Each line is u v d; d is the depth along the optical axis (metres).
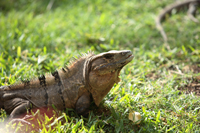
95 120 0.89
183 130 0.86
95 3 1.71
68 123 0.88
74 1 1.80
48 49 1.17
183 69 1.07
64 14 1.60
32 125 0.87
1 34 1.24
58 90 0.90
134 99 0.94
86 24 1.41
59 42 1.21
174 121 0.88
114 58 0.87
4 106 0.90
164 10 1.60
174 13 1.60
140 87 1.00
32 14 1.62
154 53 1.13
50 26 1.38
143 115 0.89
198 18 1.49
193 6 1.61
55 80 0.90
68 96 0.89
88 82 0.88
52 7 1.77
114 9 1.64
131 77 1.04
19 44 1.17
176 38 1.24
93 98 0.90
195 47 1.17
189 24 1.39
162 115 0.90
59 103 0.90
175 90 0.98
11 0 1.87
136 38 1.27
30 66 1.04
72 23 1.44
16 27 1.34
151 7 1.68
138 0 1.77
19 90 0.90
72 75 0.90
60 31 1.34
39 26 1.41
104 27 1.37
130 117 0.89
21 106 0.88
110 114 0.91
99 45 1.21
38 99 0.90
